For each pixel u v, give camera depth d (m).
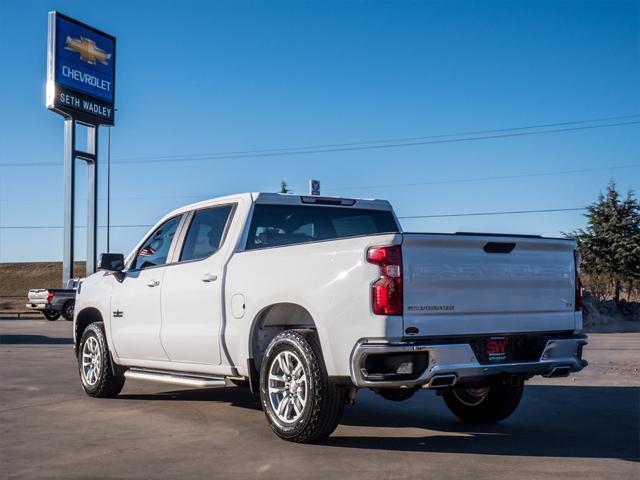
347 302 5.77
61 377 10.90
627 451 6.14
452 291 5.84
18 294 62.97
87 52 39.28
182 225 8.02
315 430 6.08
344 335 5.77
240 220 7.28
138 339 8.16
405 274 5.62
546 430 7.01
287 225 7.55
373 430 6.96
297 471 5.45
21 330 24.67
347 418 7.61
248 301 6.71
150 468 5.58
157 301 7.89
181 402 8.59
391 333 5.56
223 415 7.74
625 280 35.78
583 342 6.58
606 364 13.00
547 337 6.40
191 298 7.42
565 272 6.55
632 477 5.33
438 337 5.75
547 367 6.30
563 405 8.44
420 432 6.88
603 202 36.72
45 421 7.44
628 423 7.38
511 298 6.16
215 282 7.14
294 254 6.32
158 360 7.99
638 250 35.19
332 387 6.01
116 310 8.53
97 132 40.62
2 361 13.35
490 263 6.05
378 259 5.62
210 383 7.24
